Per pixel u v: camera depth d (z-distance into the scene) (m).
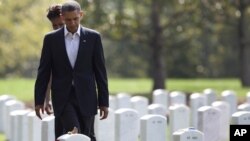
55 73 24.08
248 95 44.38
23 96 62.88
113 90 74.06
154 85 73.25
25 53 94.75
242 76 84.62
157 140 29.00
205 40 122.69
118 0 77.12
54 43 23.92
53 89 24.02
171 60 118.38
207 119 31.73
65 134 22.11
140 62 134.62
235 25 84.69
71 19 23.62
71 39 23.91
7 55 98.25
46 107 26.62
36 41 89.56
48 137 28.53
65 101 23.83
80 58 23.84
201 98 41.50
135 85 82.50
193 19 72.00
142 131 29.05
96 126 34.38
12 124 36.03
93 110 24.02
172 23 73.06
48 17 26.25
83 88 23.84
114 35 70.56
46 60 24.08
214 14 70.81
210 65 129.00
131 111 32.69
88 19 66.56
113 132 34.72
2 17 84.25
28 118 33.62
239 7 76.31
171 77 120.44
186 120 36.12
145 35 72.94
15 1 84.25
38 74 24.12
